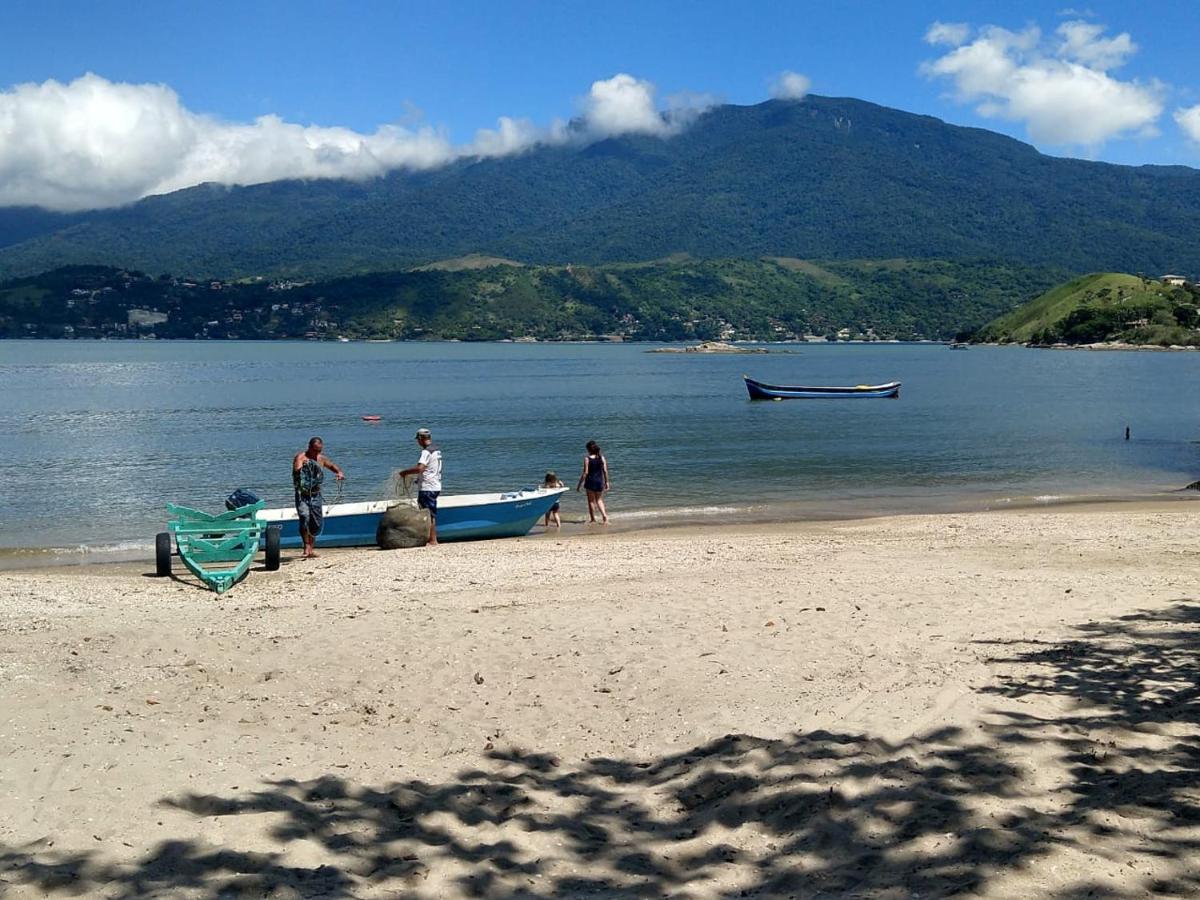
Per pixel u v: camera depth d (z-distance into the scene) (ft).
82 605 46.91
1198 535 65.51
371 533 69.77
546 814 21.90
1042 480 110.11
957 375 411.75
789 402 251.39
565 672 32.24
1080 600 41.88
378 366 483.51
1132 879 17.43
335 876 18.86
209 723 27.76
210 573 52.49
